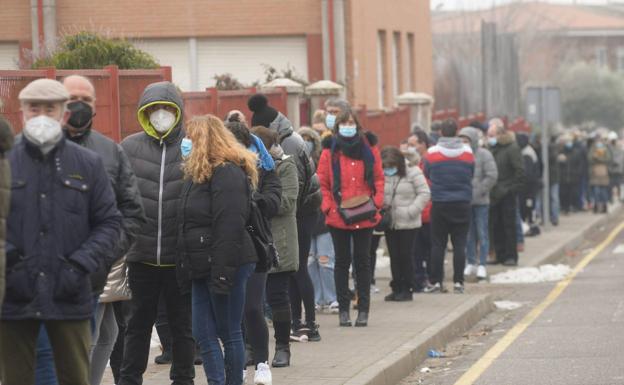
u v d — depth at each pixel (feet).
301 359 64.28
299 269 69.82
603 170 215.51
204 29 171.63
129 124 74.08
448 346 75.66
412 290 91.76
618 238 171.22
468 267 114.01
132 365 52.90
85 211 40.75
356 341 70.49
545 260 131.23
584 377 63.00
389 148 88.07
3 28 166.30
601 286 107.96
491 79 272.51
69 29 154.81
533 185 159.94
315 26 171.22
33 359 40.98
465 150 96.07
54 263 39.81
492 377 63.98
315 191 67.87
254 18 171.73
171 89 52.31
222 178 50.03
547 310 92.43
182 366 53.52
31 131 39.68
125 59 97.30
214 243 49.98
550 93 170.19
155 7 170.81
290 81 107.86
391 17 199.93
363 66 179.22
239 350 52.21
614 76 479.82
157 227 51.96
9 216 39.58
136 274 52.49
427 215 98.37
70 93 46.29
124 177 46.98
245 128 55.57
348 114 73.26
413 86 219.41
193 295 51.65
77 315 40.29
